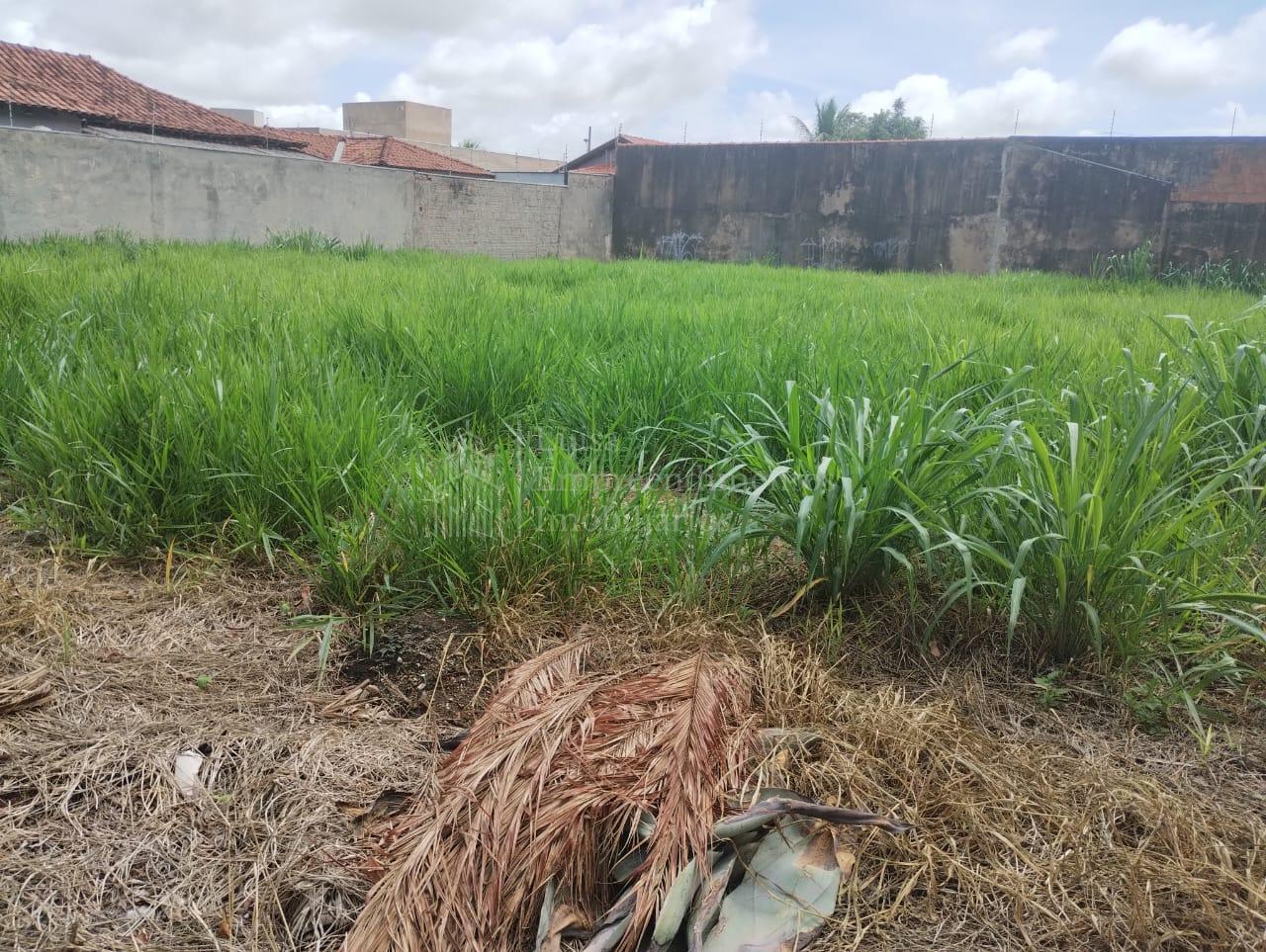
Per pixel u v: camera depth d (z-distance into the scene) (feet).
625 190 83.10
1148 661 8.89
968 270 70.13
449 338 18.16
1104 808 6.95
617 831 6.07
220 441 11.65
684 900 5.57
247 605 9.98
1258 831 6.77
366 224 64.75
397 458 12.48
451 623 9.62
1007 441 9.18
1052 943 5.90
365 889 6.07
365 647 9.09
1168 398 10.55
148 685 8.25
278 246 51.55
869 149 72.13
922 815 6.84
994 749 7.62
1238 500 11.67
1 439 13.21
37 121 70.08
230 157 56.03
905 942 5.89
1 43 78.07
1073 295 38.01
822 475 9.24
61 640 8.83
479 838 5.82
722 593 10.07
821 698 7.93
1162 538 8.90
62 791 6.77
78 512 11.34
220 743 7.46
